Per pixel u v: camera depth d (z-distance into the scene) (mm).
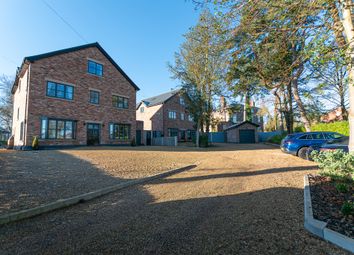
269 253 2439
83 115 17594
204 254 2455
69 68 16938
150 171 7684
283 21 4668
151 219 3551
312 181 5539
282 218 3402
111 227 3248
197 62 20125
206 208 4043
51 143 15375
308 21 4855
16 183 5441
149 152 13914
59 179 6059
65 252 2535
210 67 19922
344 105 18000
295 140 11109
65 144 16188
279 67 7539
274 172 7258
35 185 5355
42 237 2928
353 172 4812
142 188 5691
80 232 3082
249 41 5492
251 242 2697
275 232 2945
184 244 2693
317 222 2990
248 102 16484
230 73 9836
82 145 17312
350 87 5621
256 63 7742
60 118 15984
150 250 2562
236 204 4211
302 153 10711
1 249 2605
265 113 27984
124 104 21344
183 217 3609
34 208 3789
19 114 17141
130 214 3807
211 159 11297
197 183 6148
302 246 2582
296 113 18016
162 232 3049
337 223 2973
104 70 19719
